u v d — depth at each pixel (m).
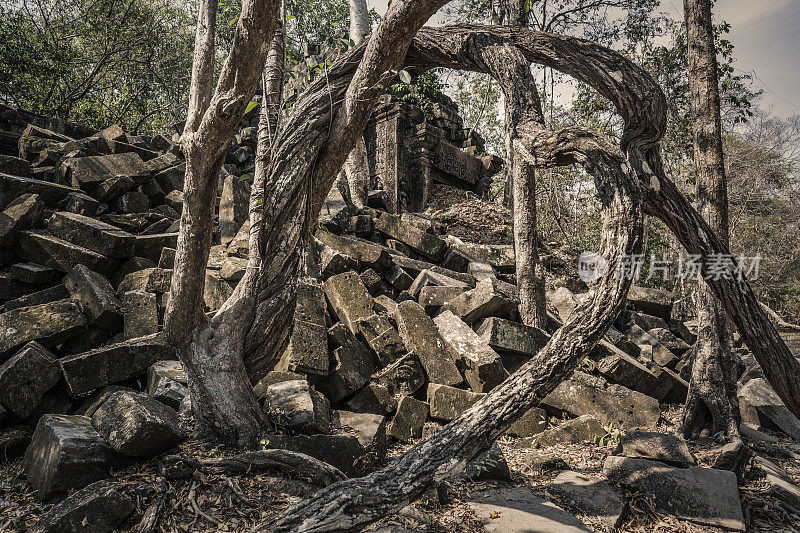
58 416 4.23
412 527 3.73
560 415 6.50
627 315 8.54
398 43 4.02
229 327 4.33
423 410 5.68
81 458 3.65
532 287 7.73
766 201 21.02
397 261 8.05
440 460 2.71
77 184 7.82
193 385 4.25
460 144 13.58
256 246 4.48
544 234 14.41
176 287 4.13
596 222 15.61
